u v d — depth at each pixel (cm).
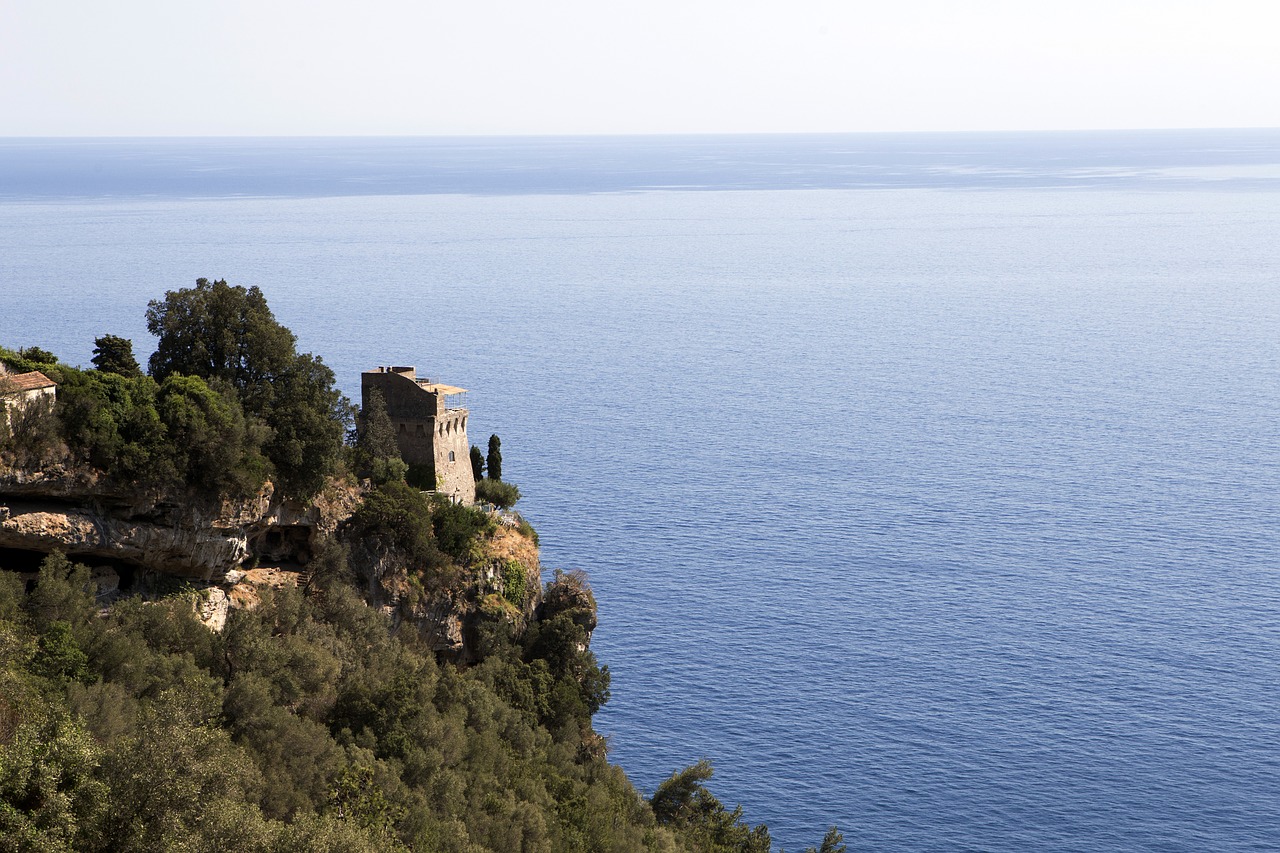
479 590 11362
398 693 9306
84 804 6269
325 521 10519
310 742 8294
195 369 10450
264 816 7331
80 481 8988
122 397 9312
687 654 17350
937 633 18450
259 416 10250
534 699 11006
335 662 9400
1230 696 16525
